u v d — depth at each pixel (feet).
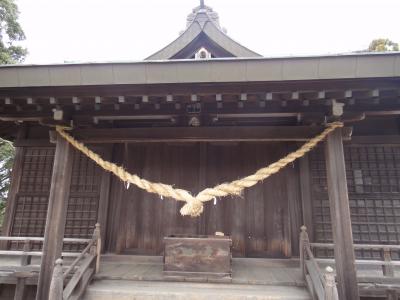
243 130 12.93
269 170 11.58
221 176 18.86
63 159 13.14
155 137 13.24
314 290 11.93
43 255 12.02
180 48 20.89
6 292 15.29
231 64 10.66
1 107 12.93
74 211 19.67
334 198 11.48
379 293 13.28
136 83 10.98
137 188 19.13
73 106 12.75
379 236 17.74
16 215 20.21
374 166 18.65
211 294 12.30
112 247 18.66
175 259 14.25
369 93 11.00
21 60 41.34
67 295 11.37
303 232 14.37
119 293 12.46
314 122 12.85
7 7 38.29
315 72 10.35
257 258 17.44
